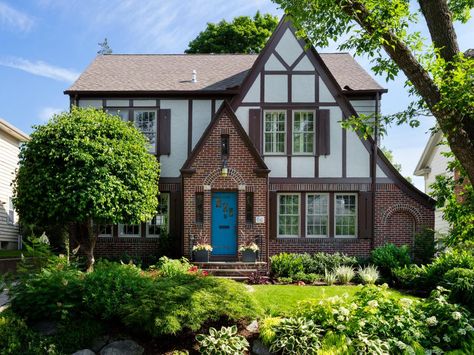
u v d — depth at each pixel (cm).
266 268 1421
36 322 754
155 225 1652
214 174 1477
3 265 1415
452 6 796
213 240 1492
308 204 1614
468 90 608
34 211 1234
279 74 1619
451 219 880
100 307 754
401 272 1249
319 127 1600
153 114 1691
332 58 1947
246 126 1608
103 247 1622
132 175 1301
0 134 1903
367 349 678
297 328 725
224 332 724
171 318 697
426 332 719
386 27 693
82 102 1681
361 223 1582
